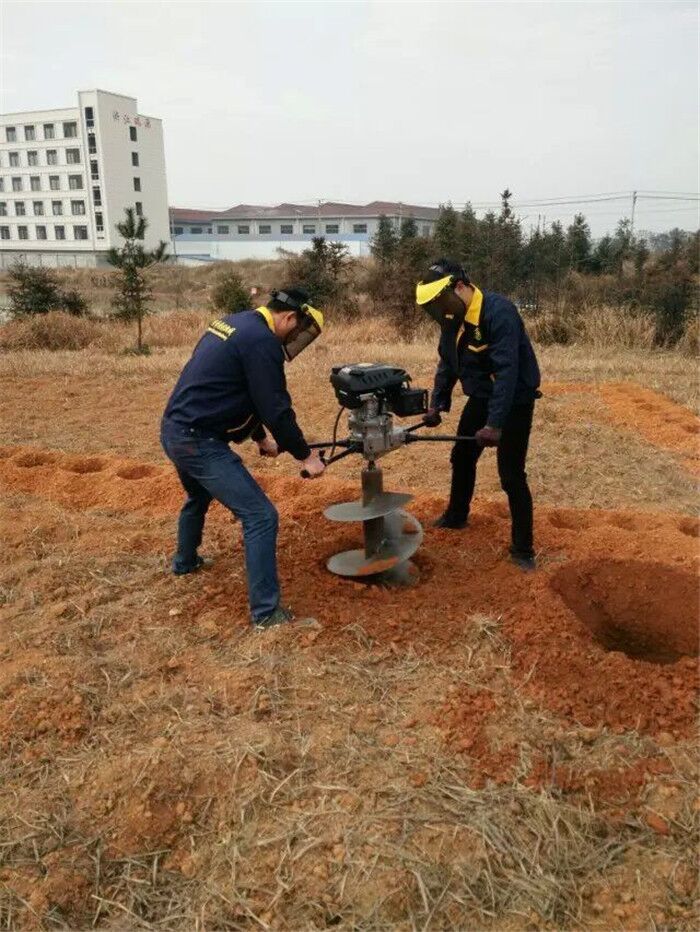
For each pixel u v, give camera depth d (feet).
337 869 7.70
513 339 12.67
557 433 24.12
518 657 10.92
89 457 21.49
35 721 9.70
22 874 7.74
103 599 12.91
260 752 9.04
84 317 63.16
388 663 10.98
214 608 12.59
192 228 284.00
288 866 7.75
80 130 218.18
